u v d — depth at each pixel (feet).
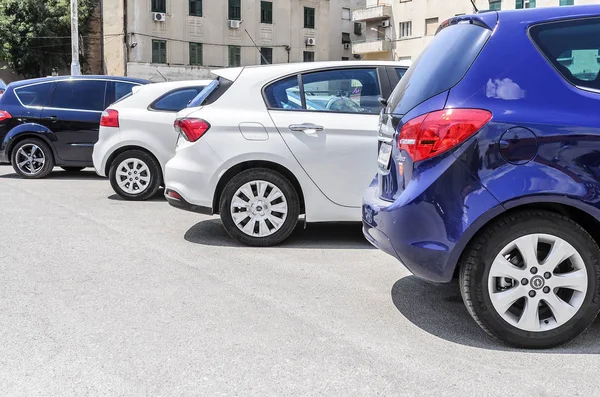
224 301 13.25
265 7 140.67
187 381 9.43
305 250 18.16
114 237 19.33
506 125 10.39
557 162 10.39
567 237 10.53
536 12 11.13
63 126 32.58
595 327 12.01
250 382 9.42
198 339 11.09
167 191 18.52
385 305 13.23
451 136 10.48
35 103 32.58
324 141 17.71
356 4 189.26
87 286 14.15
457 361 10.29
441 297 13.83
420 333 11.59
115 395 8.97
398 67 18.79
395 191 11.74
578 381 9.57
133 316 12.22
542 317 10.91
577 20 11.03
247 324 11.89
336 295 13.85
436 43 12.12
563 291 10.91
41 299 13.16
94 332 11.35
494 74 10.68
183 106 26.96
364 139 17.81
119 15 125.39
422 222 10.77
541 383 9.48
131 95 27.14
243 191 18.02
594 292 10.66
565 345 11.07
